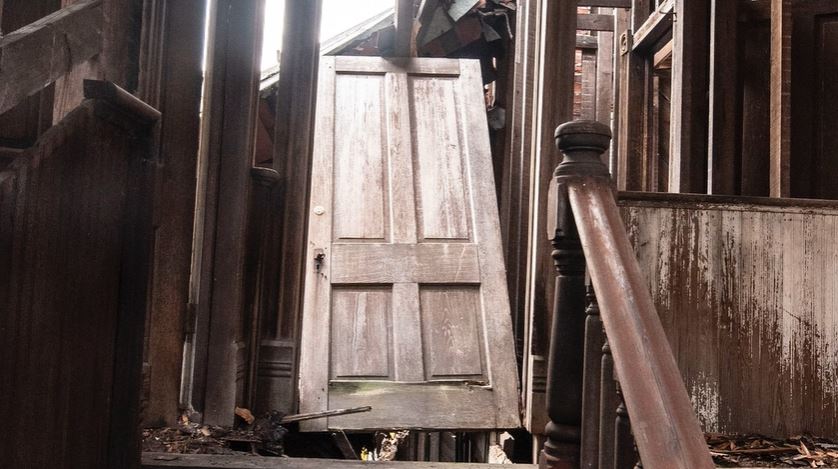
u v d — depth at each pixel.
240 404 2.96
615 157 5.57
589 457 1.54
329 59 4.52
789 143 3.46
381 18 5.48
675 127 4.16
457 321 3.83
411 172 4.18
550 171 3.41
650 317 1.20
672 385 1.05
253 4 2.95
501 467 2.17
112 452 1.66
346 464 2.16
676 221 2.84
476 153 4.27
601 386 1.45
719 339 2.82
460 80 4.54
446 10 5.11
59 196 1.36
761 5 3.88
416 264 3.91
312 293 3.80
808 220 2.86
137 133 1.71
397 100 4.41
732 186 3.80
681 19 4.15
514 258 4.96
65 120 1.38
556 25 3.41
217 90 2.91
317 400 3.52
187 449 2.45
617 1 5.35
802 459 2.56
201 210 2.89
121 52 2.04
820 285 2.84
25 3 2.16
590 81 6.52
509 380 3.69
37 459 1.33
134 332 1.72
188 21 2.65
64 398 1.42
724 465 2.49
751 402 2.81
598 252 1.38
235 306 2.88
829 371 2.82
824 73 3.80
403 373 3.66
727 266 2.84
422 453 3.78
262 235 3.19
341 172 4.15
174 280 2.69
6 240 1.19
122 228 1.68
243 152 2.92
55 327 1.37
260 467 2.09
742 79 3.92
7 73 1.19
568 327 1.69
